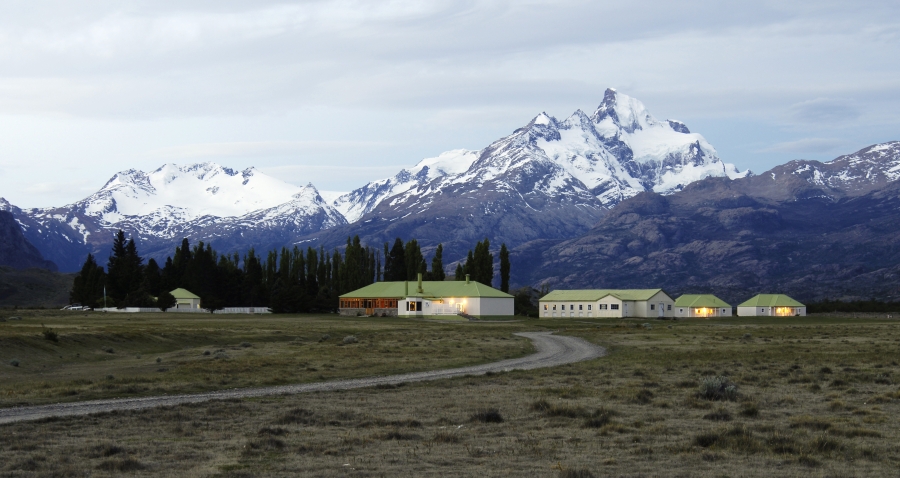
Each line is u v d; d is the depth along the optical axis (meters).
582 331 122.25
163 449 27.86
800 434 30.38
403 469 24.72
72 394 42.66
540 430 31.94
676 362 62.72
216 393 44.38
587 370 57.50
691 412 36.50
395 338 100.31
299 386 48.03
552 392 44.22
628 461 25.84
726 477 23.56
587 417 34.88
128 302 190.12
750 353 71.69
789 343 88.12
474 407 38.44
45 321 124.50
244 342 84.50
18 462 25.23
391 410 37.66
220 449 27.98
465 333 114.38
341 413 35.91
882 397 39.56
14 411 36.78
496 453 27.27
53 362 61.25
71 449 27.83
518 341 95.88
